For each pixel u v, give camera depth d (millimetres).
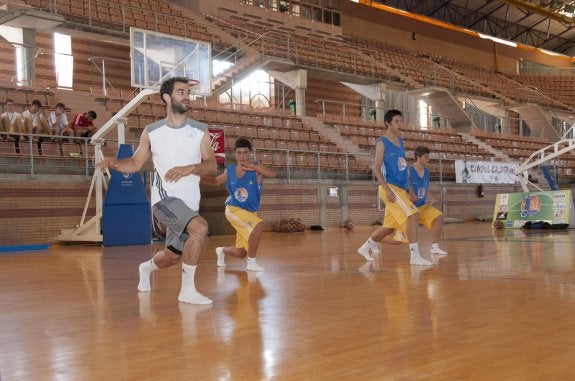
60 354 2963
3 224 12484
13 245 11742
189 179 4449
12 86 15344
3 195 12531
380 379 2428
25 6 17766
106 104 16812
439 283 5297
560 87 41188
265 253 9203
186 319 3816
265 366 2656
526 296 4500
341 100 31328
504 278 5602
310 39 28297
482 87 34531
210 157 4484
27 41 18562
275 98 27906
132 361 2797
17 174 12789
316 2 30344
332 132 22250
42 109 14891
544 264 6828
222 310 4121
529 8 37281
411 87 30219
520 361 2656
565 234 13328
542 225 16000
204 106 19297
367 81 28406
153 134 4387
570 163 29953
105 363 2773
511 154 28203
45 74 21312
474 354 2793
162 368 2664
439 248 8969
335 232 16578
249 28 26094
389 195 6965
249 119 20203
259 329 3457
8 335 3438
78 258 8859
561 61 45812
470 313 3826
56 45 21719
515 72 42062
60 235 12258
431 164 23406
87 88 22500
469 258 7711
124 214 11703
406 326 3459
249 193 6691
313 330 3395
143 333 3418
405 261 7430
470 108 36375
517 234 13539
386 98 32656
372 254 8602
